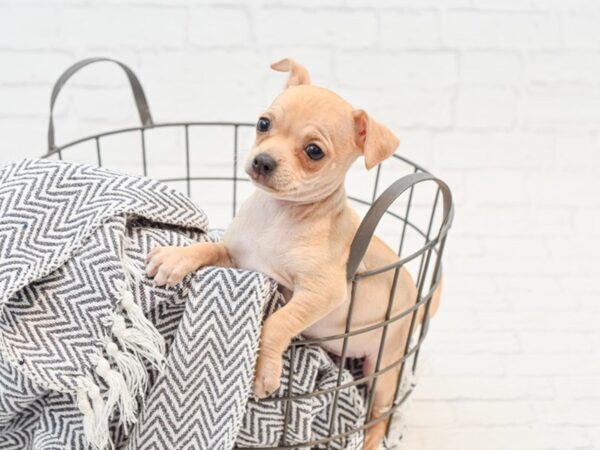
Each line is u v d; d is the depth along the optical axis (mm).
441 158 2025
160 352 1022
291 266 1064
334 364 1183
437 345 1529
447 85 1990
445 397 1406
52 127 1270
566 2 1969
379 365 1172
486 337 1562
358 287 1146
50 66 1886
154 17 1888
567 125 2037
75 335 982
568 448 1314
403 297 1216
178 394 1017
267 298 1044
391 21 1938
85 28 1877
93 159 1954
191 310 1013
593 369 1497
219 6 1897
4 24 1848
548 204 1991
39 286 992
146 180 1095
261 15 1912
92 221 1010
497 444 1312
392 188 984
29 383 1008
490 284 1722
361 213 1930
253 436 1098
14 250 988
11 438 1110
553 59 1999
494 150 2033
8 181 1041
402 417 1296
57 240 1004
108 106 1931
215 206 1887
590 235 1915
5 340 963
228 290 1008
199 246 1072
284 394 1097
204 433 1019
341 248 1085
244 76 1949
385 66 1967
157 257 1021
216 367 1009
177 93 1943
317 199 1068
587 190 2031
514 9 1961
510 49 1982
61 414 1056
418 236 1859
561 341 1564
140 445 1025
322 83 1968
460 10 1948
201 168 1971
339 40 1941
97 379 1012
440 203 1956
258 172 995
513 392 1429
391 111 1998
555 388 1443
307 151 1014
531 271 1773
